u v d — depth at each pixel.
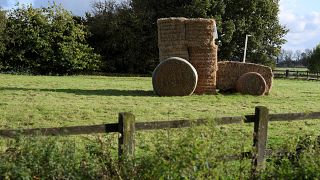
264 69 20.22
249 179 5.44
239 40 41.84
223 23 39.56
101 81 27.17
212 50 19.30
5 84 21.36
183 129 5.76
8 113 11.59
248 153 5.70
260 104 16.05
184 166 4.78
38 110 12.34
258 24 41.75
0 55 34.19
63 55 35.62
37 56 35.59
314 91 23.42
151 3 41.00
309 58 44.25
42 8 35.78
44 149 4.80
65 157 4.88
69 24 36.44
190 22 19.22
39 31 35.00
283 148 6.26
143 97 17.17
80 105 13.69
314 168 5.35
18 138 4.84
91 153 5.15
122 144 5.27
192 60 19.36
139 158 5.11
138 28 39.94
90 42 40.56
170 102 15.70
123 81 27.84
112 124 5.32
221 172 5.09
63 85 22.34
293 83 32.00
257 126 6.18
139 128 5.43
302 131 10.09
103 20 40.03
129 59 40.00
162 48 19.61
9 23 34.69
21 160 4.64
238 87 20.09
